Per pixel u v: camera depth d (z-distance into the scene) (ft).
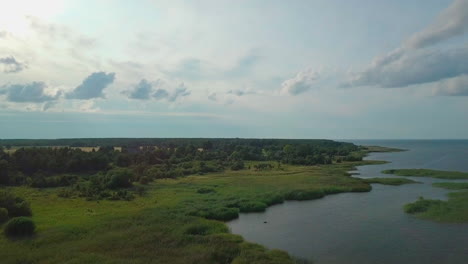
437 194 238.89
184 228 144.15
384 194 243.81
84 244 122.62
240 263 107.76
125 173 265.75
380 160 561.02
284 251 121.08
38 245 121.08
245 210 194.59
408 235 143.13
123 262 105.70
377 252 123.75
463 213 172.96
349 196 238.68
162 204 196.65
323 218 176.04
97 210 179.93
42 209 181.78
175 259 109.70
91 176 297.12
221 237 135.13
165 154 480.64
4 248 117.60
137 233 136.05
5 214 151.53
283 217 179.93
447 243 132.05
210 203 201.36
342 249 127.54
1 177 274.36
